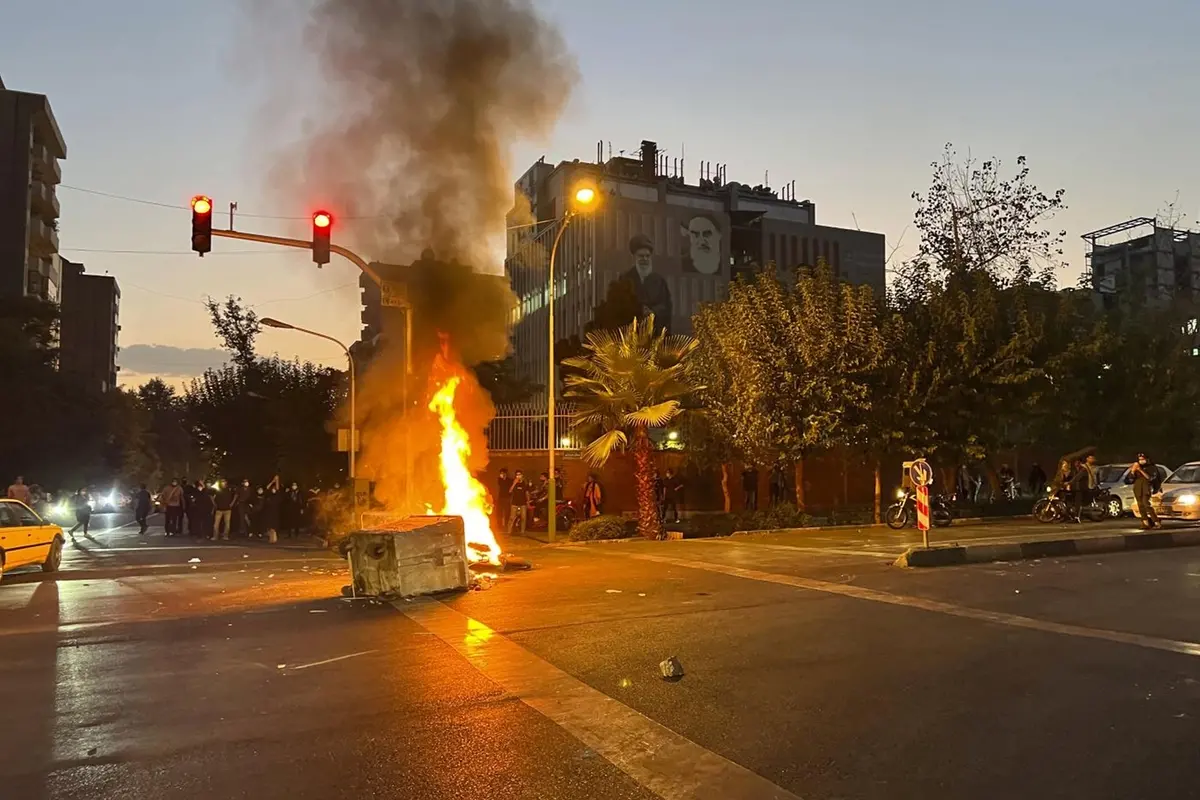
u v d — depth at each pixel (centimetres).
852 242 8719
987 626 838
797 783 444
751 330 2162
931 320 2356
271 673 696
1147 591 1038
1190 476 2009
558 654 745
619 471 2584
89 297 8881
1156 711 556
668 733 527
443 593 1102
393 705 597
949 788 434
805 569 1278
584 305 7294
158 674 696
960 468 2605
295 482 3178
